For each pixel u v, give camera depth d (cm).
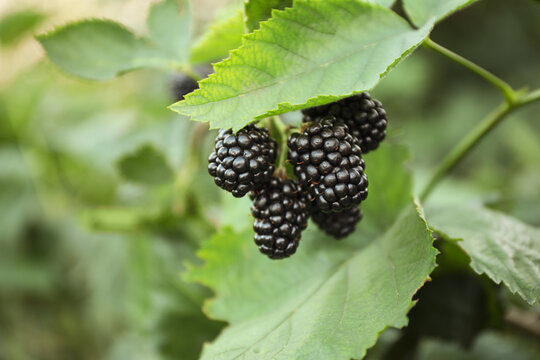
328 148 35
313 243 41
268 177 36
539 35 119
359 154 36
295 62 35
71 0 67
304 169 36
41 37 42
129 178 48
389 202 41
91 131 66
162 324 47
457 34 119
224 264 41
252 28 37
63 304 69
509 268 37
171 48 43
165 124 56
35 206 68
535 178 69
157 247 50
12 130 69
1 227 66
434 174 45
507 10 118
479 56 118
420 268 36
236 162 35
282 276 40
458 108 112
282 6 36
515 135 94
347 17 36
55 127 71
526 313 47
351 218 38
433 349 47
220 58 44
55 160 68
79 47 43
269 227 36
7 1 67
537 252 38
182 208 49
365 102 36
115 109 79
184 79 44
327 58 35
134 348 58
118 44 43
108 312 62
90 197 69
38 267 66
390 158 42
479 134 44
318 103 34
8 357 69
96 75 43
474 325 42
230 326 40
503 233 39
